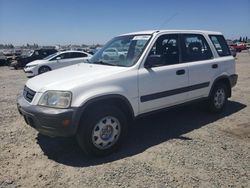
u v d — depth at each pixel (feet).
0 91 33.86
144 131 17.87
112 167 13.16
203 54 19.70
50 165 13.51
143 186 11.57
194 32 19.38
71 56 56.75
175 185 11.64
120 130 14.57
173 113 21.56
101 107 13.78
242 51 163.32
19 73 62.64
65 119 12.71
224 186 11.59
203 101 20.26
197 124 19.13
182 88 17.62
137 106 15.26
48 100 13.23
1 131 18.20
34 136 17.29
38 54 75.56
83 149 13.84
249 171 12.77
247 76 43.27
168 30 17.60
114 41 18.48
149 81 15.61
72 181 12.05
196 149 15.03
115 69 15.05
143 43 16.37
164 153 14.57
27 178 12.36
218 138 16.61
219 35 21.67
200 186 11.57
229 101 25.70
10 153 14.88
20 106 14.47
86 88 13.32
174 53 17.62
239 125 18.95
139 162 13.61
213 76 19.92
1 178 12.36
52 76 15.01
